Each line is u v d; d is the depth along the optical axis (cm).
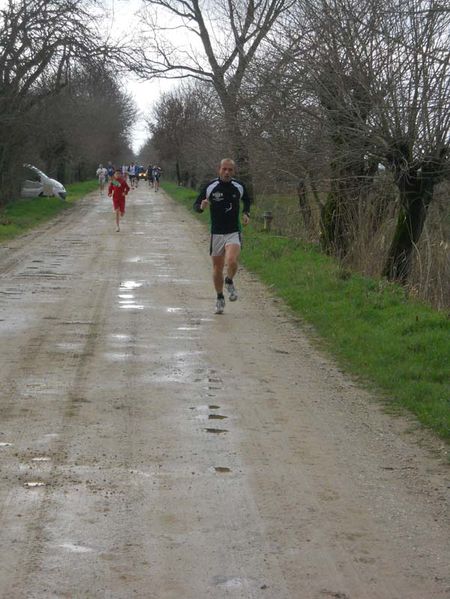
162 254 2008
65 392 778
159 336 1047
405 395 788
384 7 1357
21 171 4122
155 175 6588
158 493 540
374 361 918
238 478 573
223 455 620
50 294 1352
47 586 414
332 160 1533
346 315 1159
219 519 502
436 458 630
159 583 420
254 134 1877
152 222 3155
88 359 912
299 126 1641
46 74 3416
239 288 1486
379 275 1532
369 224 1658
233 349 990
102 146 8375
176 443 643
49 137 4200
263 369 899
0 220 2797
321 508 525
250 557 452
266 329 1122
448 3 1262
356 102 1434
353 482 575
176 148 6266
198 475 576
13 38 3070
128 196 5641
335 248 1811
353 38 1411
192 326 1121
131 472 577
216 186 1183
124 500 526
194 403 757
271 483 566
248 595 410
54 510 507
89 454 610
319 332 1106
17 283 1470
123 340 1016
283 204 2519
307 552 461
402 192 1471
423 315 1107
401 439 675
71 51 3166
